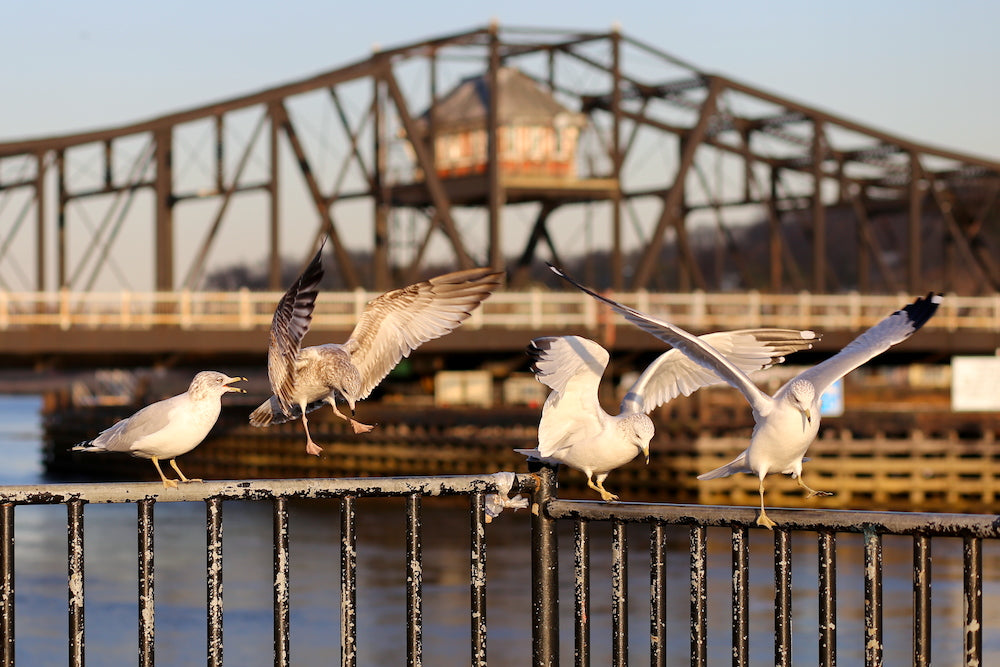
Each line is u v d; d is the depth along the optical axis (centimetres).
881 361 5047
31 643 2067
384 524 3372
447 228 4466
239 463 4891
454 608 2291
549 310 4444
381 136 4747
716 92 5106
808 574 2573
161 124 4231
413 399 4966
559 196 4919
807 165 6009
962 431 3694
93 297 3644
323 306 4188
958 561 2677
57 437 5791
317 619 2220
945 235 6169
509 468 4100
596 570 2630
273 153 4344
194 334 3669
